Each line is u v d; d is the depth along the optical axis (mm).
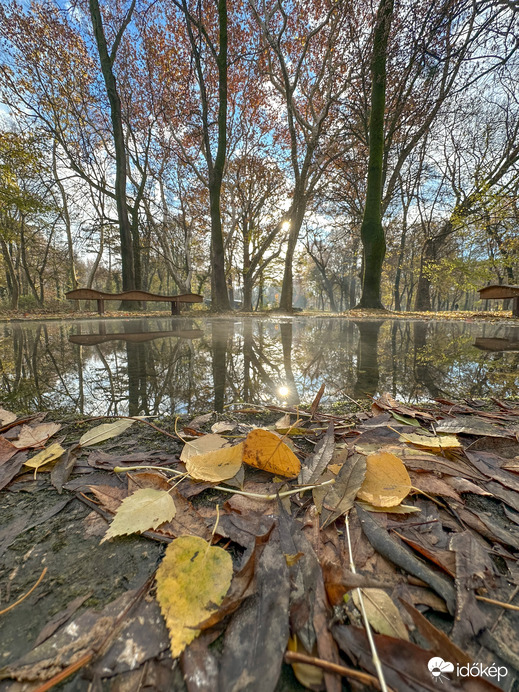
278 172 15914
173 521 696
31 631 477
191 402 1564
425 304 17219
